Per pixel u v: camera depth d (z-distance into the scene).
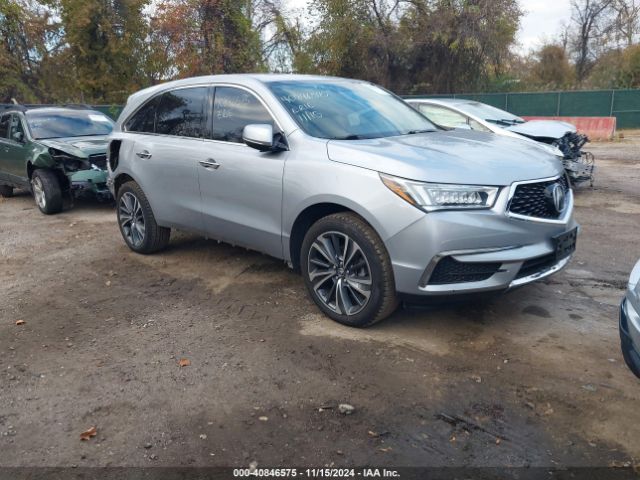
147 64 27.80
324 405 3.19
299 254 4.49
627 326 2.87
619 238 6.48
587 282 5.01
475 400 3.20
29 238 7.15
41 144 8.52
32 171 8.86
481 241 3.54
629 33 39.31
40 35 28.31
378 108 5.03
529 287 4.88
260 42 28.59
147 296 4.93
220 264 5.71
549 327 4.09
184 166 5.17
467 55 28.11
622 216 7.61
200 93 5.23
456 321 4.21
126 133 6.02
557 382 3.36
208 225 5.11
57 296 4.99
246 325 4.26
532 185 3.78
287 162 4.25
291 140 4.30
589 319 4.22
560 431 2.92
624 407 3.10
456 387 3.33
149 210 5.82
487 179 3.60
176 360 3.76
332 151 4.02
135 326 4.31
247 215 4.67
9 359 3.83
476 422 3.01
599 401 3.16
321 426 3.01
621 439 2.85
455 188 3.53
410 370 3.53
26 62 28.59
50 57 28.80
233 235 4.89
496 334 3.99
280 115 4.45
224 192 4.81
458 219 3.50
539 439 2.87
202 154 4.97
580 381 3.36
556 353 3.70
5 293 5.11
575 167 9.00
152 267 5.71
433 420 3.04
